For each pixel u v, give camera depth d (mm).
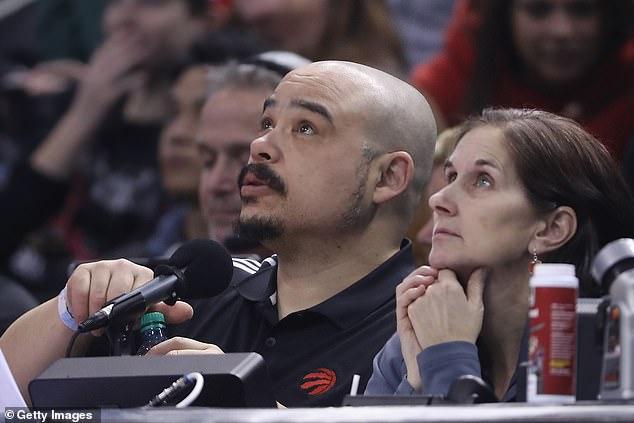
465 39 14305
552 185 8484
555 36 13602
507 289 8516
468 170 8578
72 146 15516
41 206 15391
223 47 14039
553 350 7207
